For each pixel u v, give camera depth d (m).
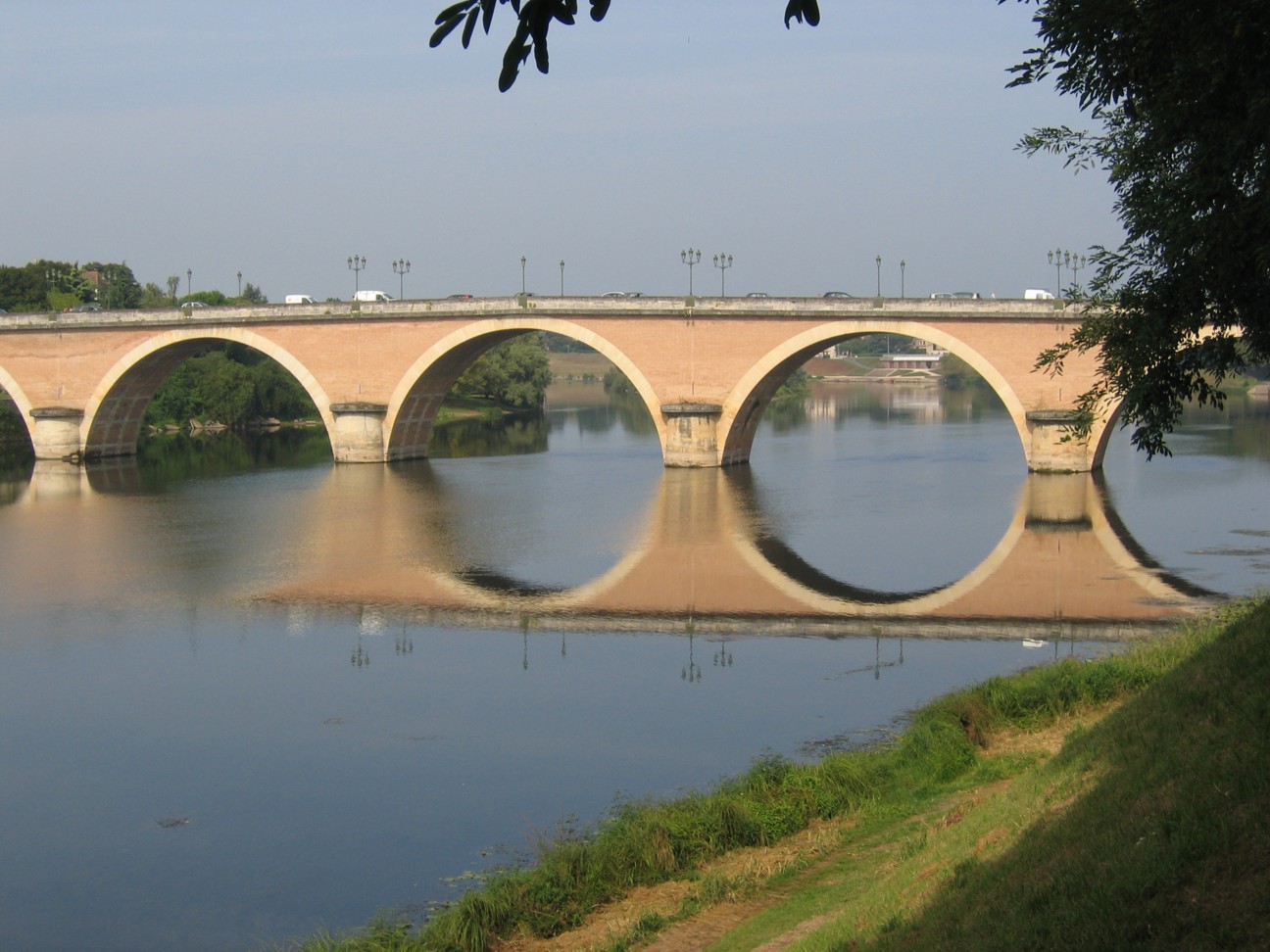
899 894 15.88
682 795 24.14
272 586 45.41
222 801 25.55
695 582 45.12
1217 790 13.34
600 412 148.38
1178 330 19.00
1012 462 81.38
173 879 22.22
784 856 20.67
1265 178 16.88
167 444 108.12
